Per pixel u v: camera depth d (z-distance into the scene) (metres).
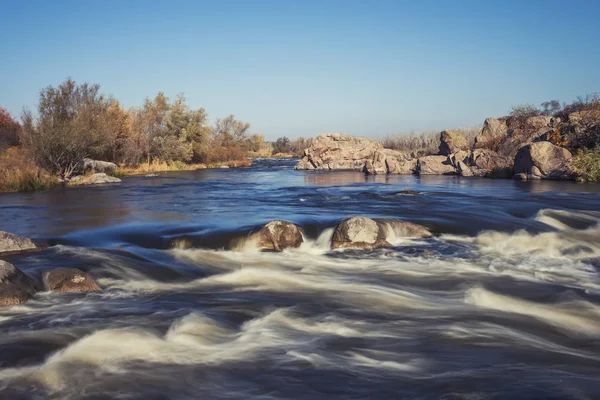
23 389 4.96
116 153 44.84
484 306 7.70
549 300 7.97
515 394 4.72
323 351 5.91
